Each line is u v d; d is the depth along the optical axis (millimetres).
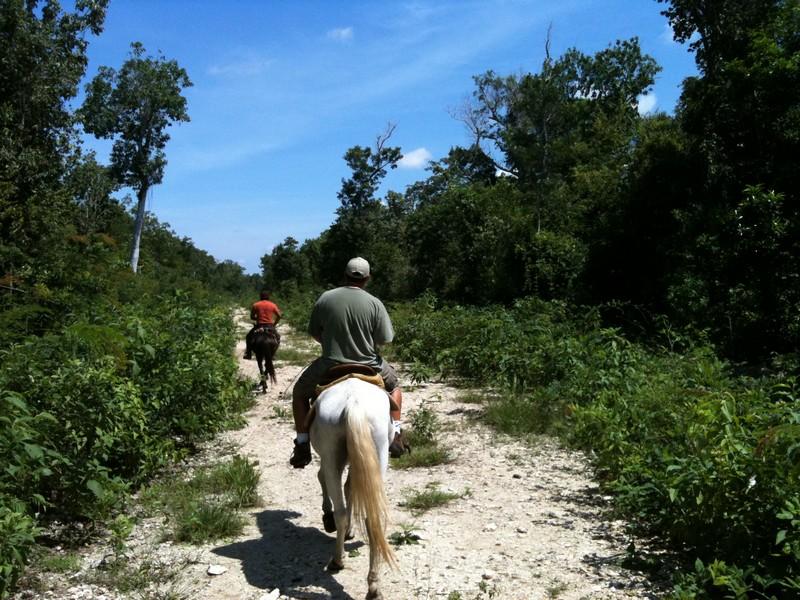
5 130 21188
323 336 5695
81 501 6289
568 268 25969
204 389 9688
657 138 22062
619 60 47281
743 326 16578
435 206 39438
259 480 7852
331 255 58031
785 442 4824
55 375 6879
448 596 4828
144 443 7562
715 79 19391
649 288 20828
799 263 16250
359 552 5707
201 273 80438
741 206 16406
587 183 27109
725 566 4375
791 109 16906
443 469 8273
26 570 5211
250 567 5418
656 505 5742
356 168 57906
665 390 8484
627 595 4777
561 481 7676
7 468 5293
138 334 9078
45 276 16375
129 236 59250
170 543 5934
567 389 10430
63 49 24891
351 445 4637
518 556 5547
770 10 18750
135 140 50594
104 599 4816
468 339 15719
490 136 52812
